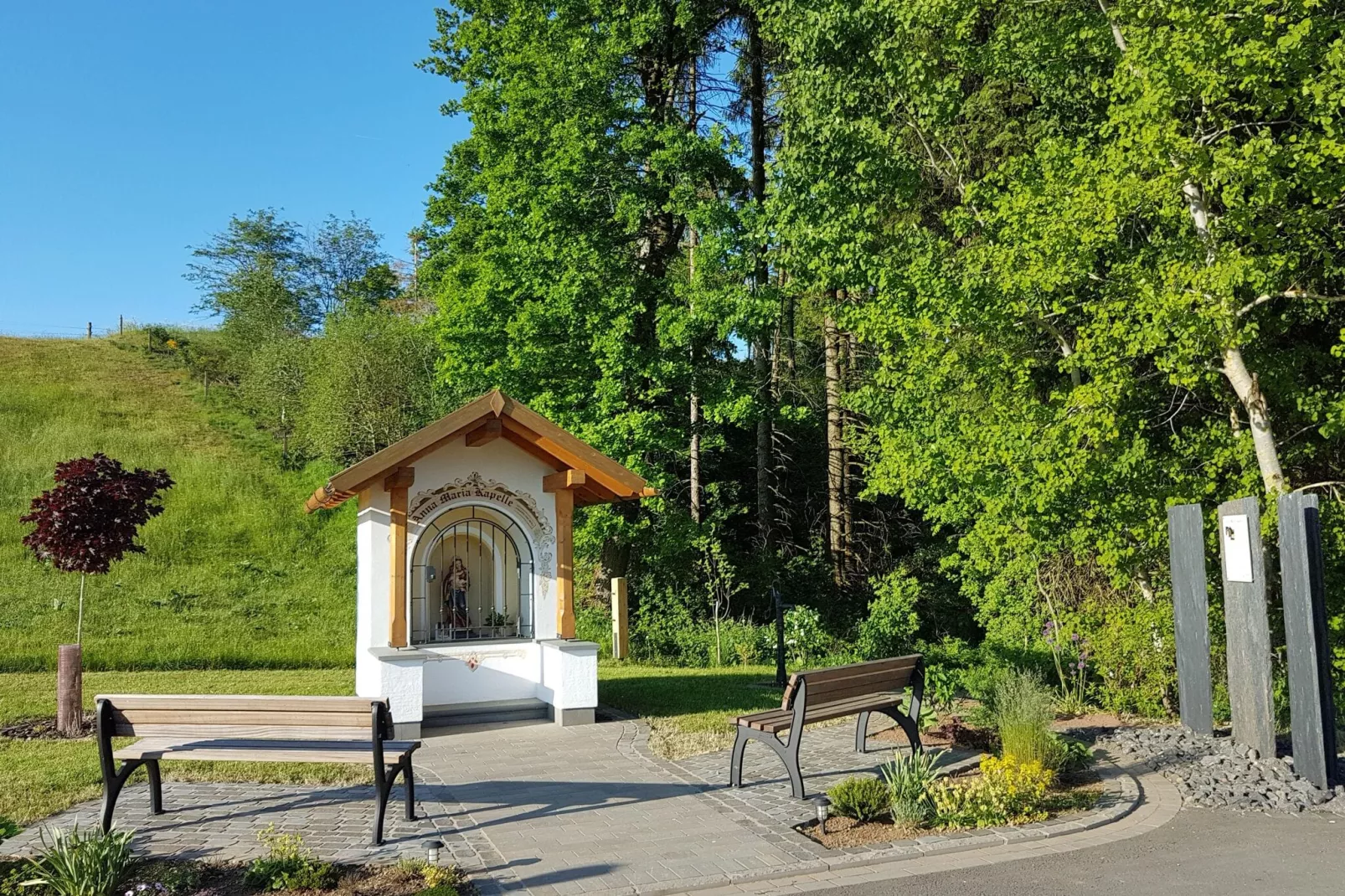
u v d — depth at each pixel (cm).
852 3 1611
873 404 1744
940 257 1557
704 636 2122
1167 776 891
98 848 589
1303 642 856
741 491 3183
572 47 2100
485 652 1220
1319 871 633
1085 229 1184
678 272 2675
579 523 2223
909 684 998
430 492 1191
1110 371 1209
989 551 1544
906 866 650
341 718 721
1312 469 1455
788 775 905
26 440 3086
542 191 2088
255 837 704
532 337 2108
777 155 1772
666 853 671
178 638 2050
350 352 3084
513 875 626
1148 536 1266
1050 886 606
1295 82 1157
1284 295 1191
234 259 5734
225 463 3150
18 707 1316
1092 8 1447
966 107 1667
